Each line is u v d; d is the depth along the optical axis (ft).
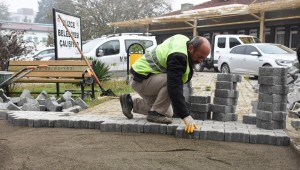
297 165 11.73
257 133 14.33
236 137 14.37
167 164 11.60
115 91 33.81
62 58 31.07
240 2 97.25
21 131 16.15
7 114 19.12
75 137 14.85
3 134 15.60
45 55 68.44
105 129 15.89
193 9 106.73
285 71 15.24
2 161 11.83
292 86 29.60
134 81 16.05
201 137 14.61
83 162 11.71
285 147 13.79
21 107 22.16
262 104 15.35
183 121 15.61
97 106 24.73
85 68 28.43
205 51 14.70
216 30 88.43
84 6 131.44
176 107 14.58
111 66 50.01
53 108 22.02
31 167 11.26
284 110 15.47
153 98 16.47
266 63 48.24
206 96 17.29
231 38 66.69
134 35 54.13
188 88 17.70
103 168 11.17
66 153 12.67
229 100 17.15
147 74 15.70
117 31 133.39
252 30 81.56
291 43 73.10
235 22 81.05
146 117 17.07
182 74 14.49
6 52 41.27
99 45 49.83
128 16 132.77
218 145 13.83
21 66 30.17
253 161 12.05
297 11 67.31
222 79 17.12
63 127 16.85
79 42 33.65
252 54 49.93
